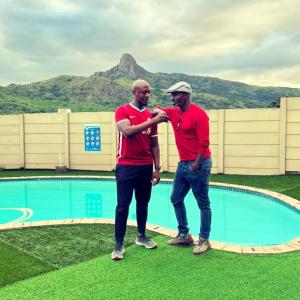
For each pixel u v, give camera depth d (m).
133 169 4.65
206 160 4.79
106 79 191.38
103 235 6.02
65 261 4.64
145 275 4.10
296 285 3.80
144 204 5.03
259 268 4.29
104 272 4.21
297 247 5.12
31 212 10.56
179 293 3.63
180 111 4.82
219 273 4.13
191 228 8.32
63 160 18.30
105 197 12.55
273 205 10.18
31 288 3.80
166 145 16.48
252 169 15.35
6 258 4.81
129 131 4.42
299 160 14.70
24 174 16.84
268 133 15.04
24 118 18.62
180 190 5.05
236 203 10.73
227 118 15.57
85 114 17.80
